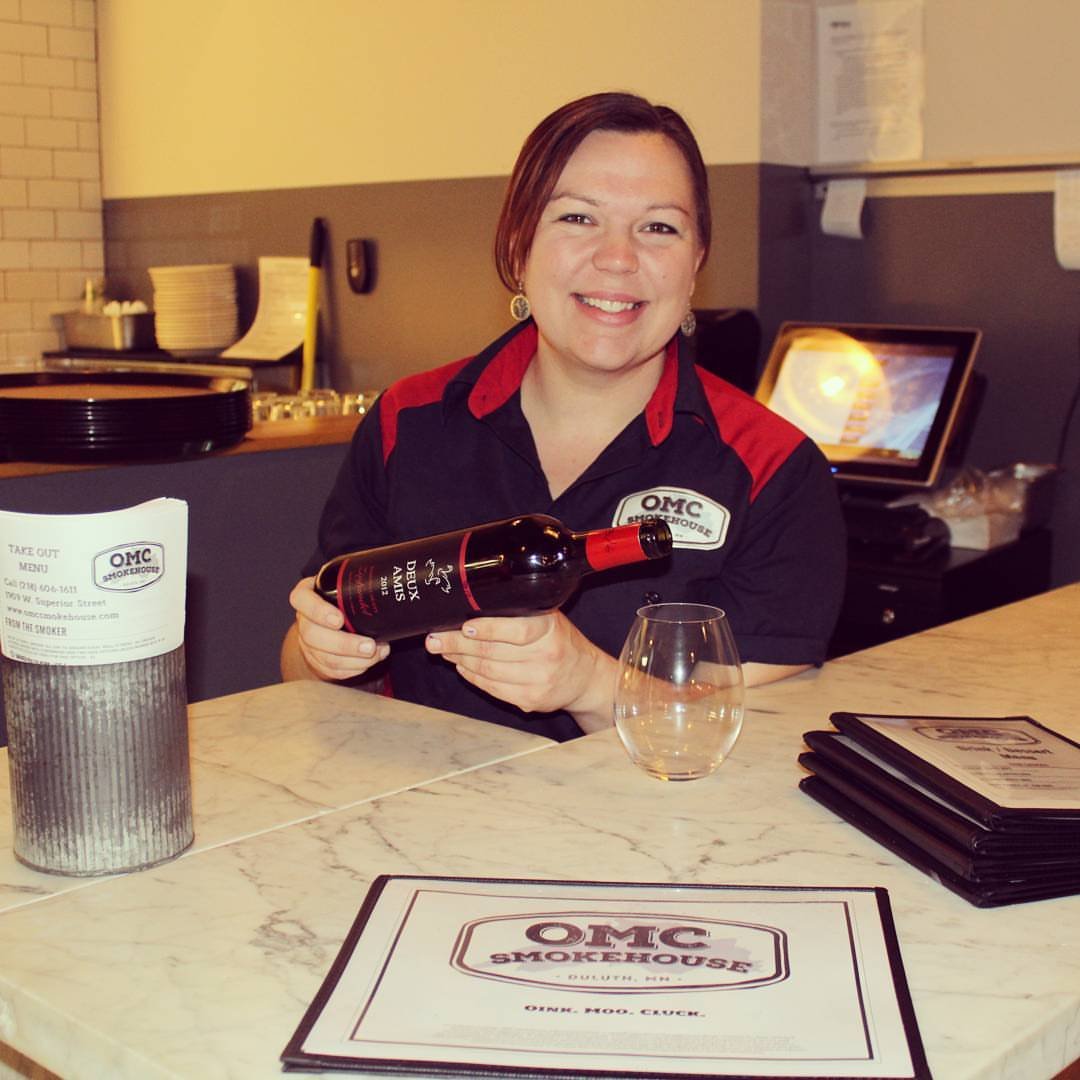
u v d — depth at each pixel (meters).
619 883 0.90
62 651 0.90
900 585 2.69
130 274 5.07
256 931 0.84
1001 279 3.17
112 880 0.92
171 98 4.76
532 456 1.59
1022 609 1.72
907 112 3.23
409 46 4.01
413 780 1.12
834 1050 0.69
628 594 1.54
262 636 2.47
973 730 1.12
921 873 0.93
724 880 0.91
